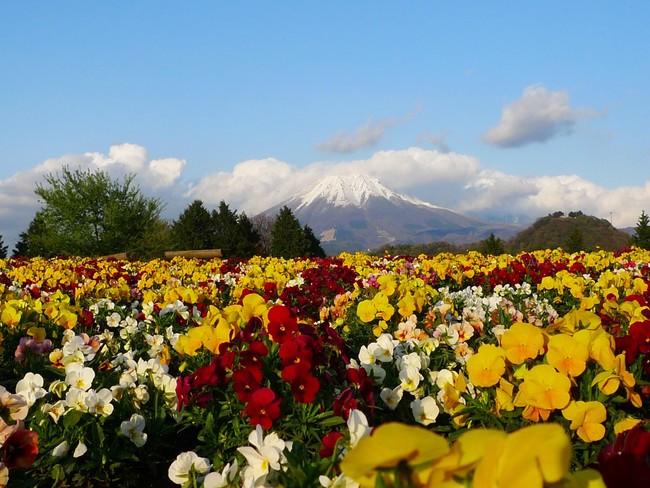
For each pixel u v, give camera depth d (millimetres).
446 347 5469
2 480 3045
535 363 3420
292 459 2529
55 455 3945
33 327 6207
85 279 14039
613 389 3203
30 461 3148
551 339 3244
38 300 7145
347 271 12359
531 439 1118
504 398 3355
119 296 10219
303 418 3988
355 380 4176
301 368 3982
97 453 4215
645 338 4078
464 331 5617
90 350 5406
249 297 5402
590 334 3299
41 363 5637
